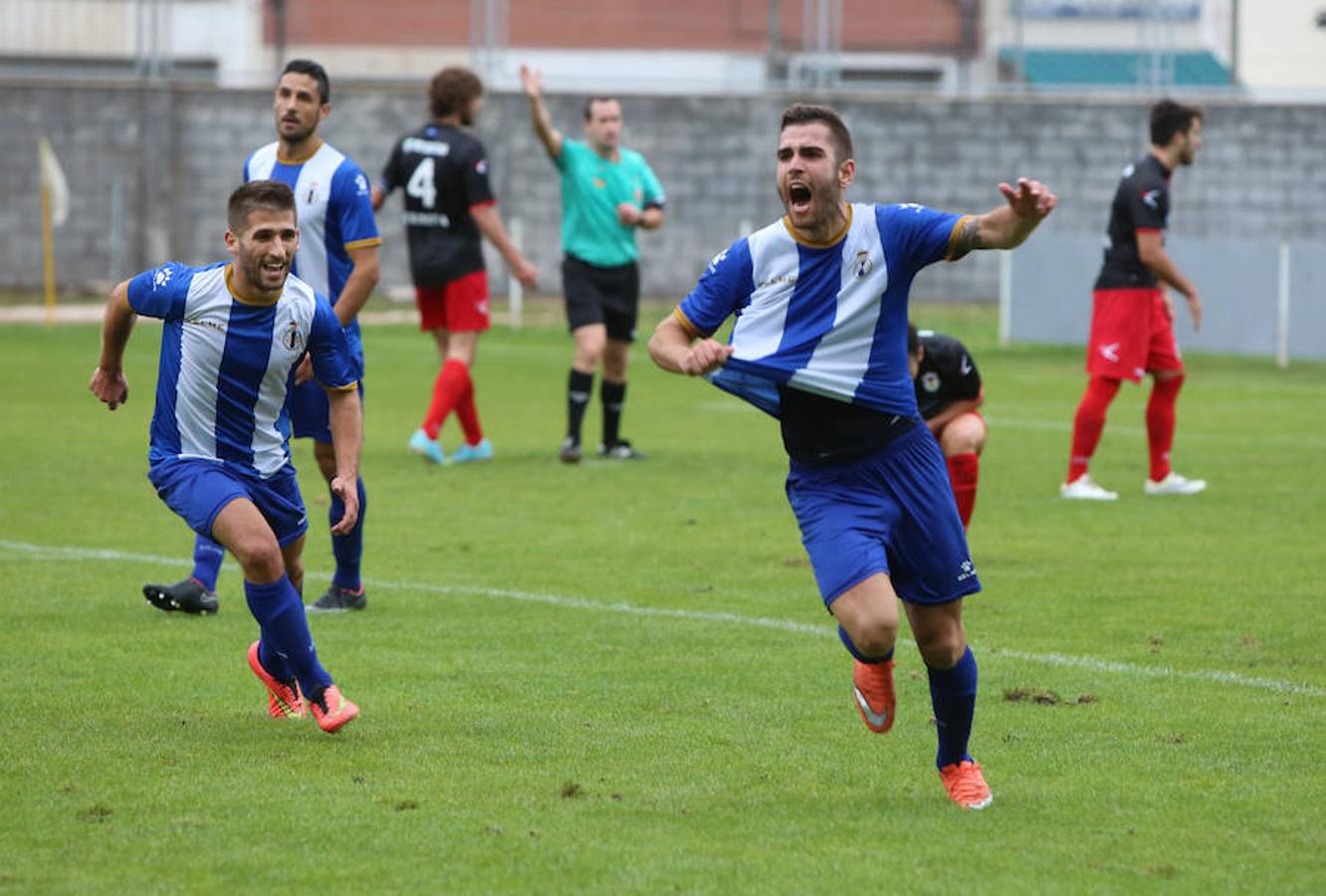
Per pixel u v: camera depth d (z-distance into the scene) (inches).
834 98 2918.3
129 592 840.9
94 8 3034.0
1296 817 499.5
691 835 480.1
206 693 647.1
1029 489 1213.7
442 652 721.0
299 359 607.2
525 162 2876.5
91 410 1626.5
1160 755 568.4
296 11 3110.2
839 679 676.1
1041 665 699.4
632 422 1628.9
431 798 514.0
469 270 1290.6
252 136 2864.2
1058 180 2928.2
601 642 740.0
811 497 516.1
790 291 514.3
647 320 2647.6
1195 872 450.0
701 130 2903.5
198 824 486.3
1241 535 1023.0
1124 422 1635.1
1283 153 2906.0
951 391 797.9
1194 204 2925.7
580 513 1097.4
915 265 510.6
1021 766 555.8
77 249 2856.8
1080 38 3107.8
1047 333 2358.5
